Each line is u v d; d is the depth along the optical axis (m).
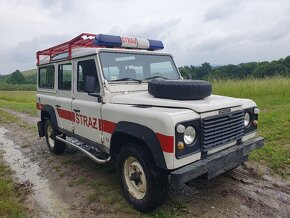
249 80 16.17
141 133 3.65
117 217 3.94
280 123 8.24
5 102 26.97
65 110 5.80
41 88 7.13
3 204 4.29
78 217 3.99
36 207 4.32
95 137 4.84
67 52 5.65
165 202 4.23
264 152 6.10
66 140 6.05
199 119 3.54
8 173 5.79
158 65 5.43
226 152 3.85
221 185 4.78
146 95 4.39
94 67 4.75
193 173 3.37
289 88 14.19
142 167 3.83
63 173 5.60
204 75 17.56
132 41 5.17
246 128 4.48
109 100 4.51
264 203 4.20
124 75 4.89
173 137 3.28
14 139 9.01
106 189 4.75
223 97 4.39
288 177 5.08
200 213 3.94
